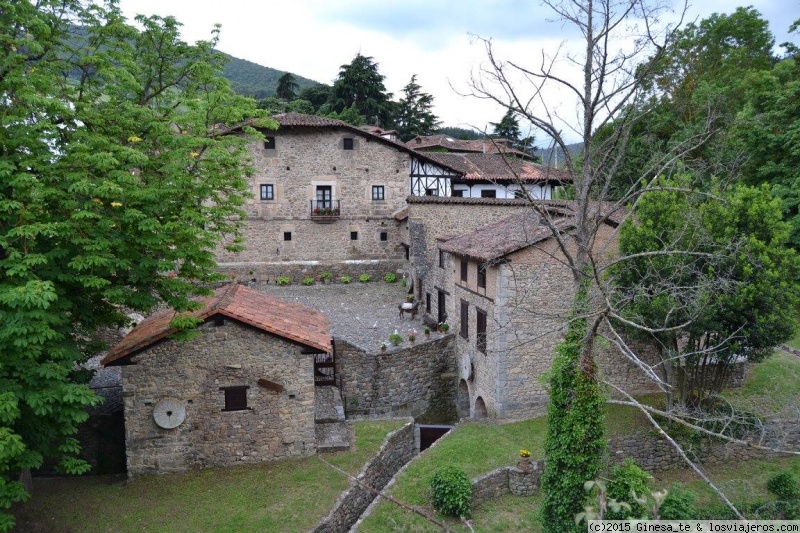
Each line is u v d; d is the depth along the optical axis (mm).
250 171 13414
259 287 31531
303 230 32594
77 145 9172
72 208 9445
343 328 22766
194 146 11500
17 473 10070
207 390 12125
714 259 11625
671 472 13312
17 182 8516
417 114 58469
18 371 8578
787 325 12055
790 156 21875
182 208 11172
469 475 12211
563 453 9672
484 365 16641
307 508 10750
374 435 14031
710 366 14180
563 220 14461
